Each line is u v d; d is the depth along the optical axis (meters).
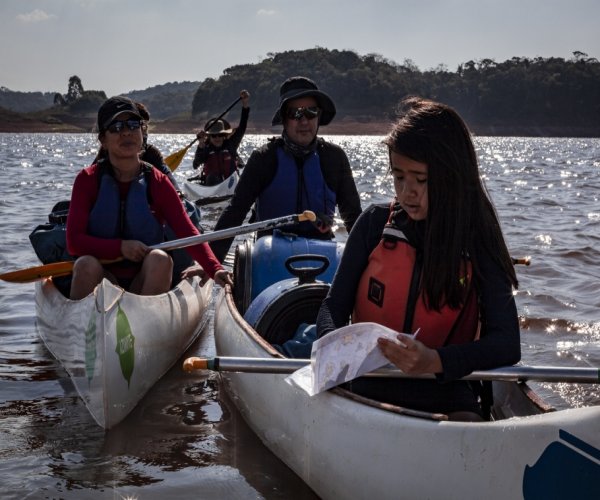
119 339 3.66
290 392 2.98
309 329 3.48
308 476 2.87
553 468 2.04
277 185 4.80
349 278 2.58
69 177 19.70
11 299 6.05
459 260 2.37
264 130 116.00
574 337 4.89
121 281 4.46
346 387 2.81
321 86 127.25
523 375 2.34
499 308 2.37
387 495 2.41
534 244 8.44
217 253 4.78
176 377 4.35
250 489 2.96
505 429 2.13
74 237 4.25
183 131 130.12
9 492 2.90
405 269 2.48
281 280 4.13
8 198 13.66
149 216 4.36
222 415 3.75
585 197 14.71
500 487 2.13
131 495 2.89
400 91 128.88
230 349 3.72
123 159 4.29
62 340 4.37
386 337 2.32
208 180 13.73
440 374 2.29
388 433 2.42
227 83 134.25
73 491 2.93
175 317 4.46
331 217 4.88
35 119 159.75
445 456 2.25
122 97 4.32
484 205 2.41
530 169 26.97
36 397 3.99
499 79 136.12
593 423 1.97
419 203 2.39
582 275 6.73
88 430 3.55
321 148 4.90
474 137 2.61
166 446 3.37
